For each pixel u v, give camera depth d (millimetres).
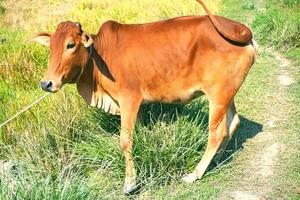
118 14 12977
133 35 5195
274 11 10969
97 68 5238
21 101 7082
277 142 6148
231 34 4918
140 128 5391
